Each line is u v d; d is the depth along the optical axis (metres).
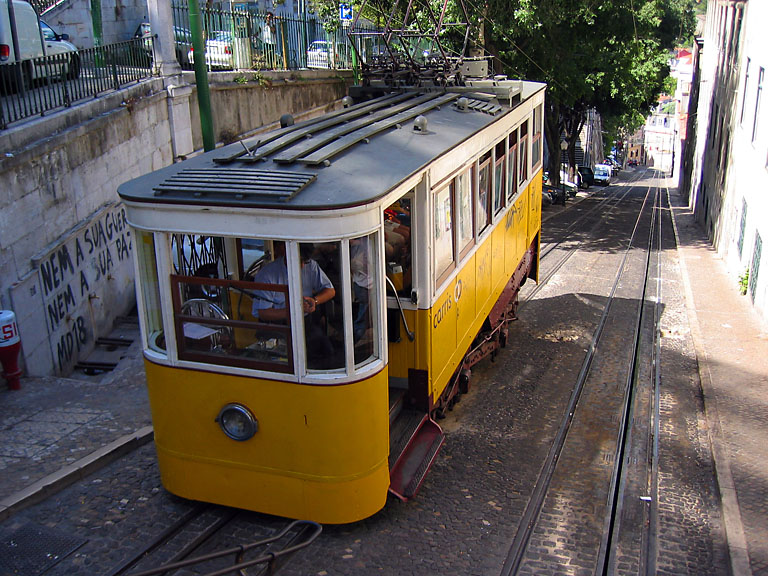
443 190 6.01
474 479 6.26
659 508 5.93
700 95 34.31
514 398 8.20
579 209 29.27
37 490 5.46
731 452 6.99
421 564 4.96
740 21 20.97
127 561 4.79
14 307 7.62
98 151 9.88
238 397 4.96
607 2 20.08
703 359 9.91
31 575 4.65
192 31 8.41
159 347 5.22
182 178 4.91
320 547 5.09
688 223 27.62
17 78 8.49
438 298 6.00
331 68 19.34
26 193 8.03
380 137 5.95
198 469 5.26
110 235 10.22
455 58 9.27
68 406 7.14
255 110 15.14
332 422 4.82
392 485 5.43
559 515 5.73
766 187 12.95
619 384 8.74
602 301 12.77
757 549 5.30
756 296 12.89
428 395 5.97
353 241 4.69
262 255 5.41
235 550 4.49
